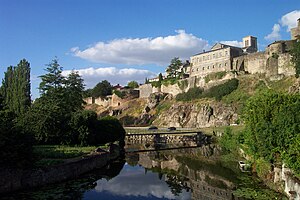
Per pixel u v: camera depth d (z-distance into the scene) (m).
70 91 87.38
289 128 30.94
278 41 120.19
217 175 45.84
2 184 32.44
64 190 35.59
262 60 127.25
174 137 103.00
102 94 191.38
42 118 55.19
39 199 31.41
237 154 64.38
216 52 145.62
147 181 44.75
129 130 121.38
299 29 120.56
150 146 91.69
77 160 43.97
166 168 55.19
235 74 133.25
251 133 38.75
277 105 36.88
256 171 42.16
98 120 69.75
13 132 34.25
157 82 169.88
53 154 45.69
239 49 149.25
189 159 64.12
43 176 36.94
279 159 32.81
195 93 142.12
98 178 44.56
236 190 34.41
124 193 37.47
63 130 57.03
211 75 142.50
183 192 38.28
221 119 117.62
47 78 80.31
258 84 120.25
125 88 193.38
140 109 162.62
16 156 33.34
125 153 75.50
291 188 27.41
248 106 43.47
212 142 92.88
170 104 151.00
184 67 177.12
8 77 90.69
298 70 97.75
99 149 56.00
